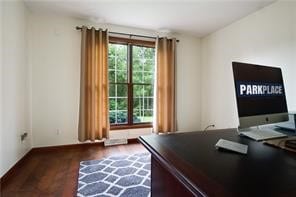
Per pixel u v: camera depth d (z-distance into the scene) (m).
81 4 2.86
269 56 2.81
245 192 0.59
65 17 3.29
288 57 2.55
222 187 0.62
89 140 3.40
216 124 3.92
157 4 2.84
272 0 2.67
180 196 0.93
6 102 2.20
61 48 3.28
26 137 2.89
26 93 2.91
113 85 3.75
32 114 3.14
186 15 3.20
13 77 2.40
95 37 3.38
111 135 3.64
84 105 3.26
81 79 3.23
